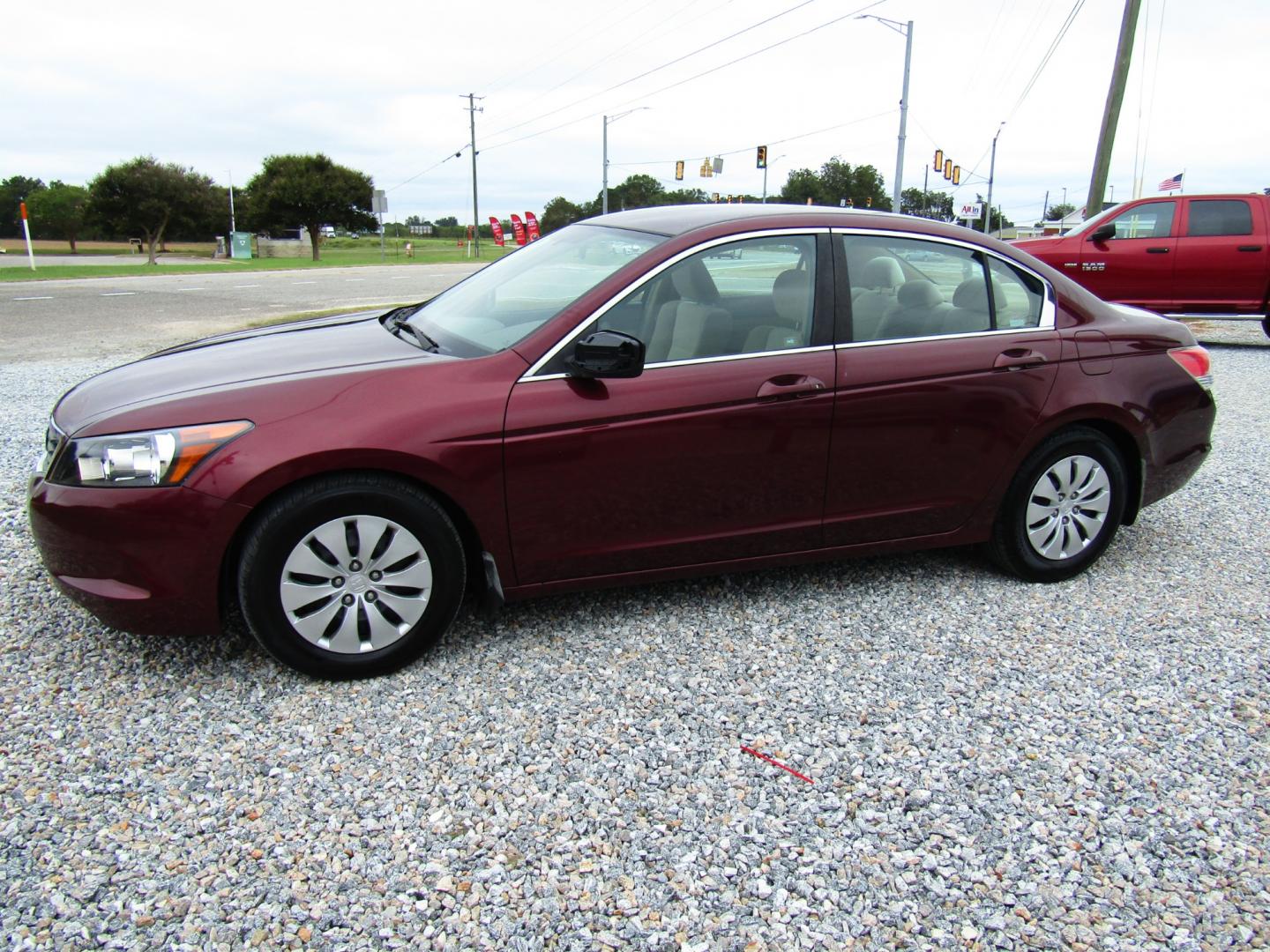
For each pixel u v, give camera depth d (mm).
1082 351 4102
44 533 3049
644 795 2705
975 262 4012
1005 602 4059
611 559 3516
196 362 3492
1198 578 4383
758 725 3066
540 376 3303
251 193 53656
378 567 3195
